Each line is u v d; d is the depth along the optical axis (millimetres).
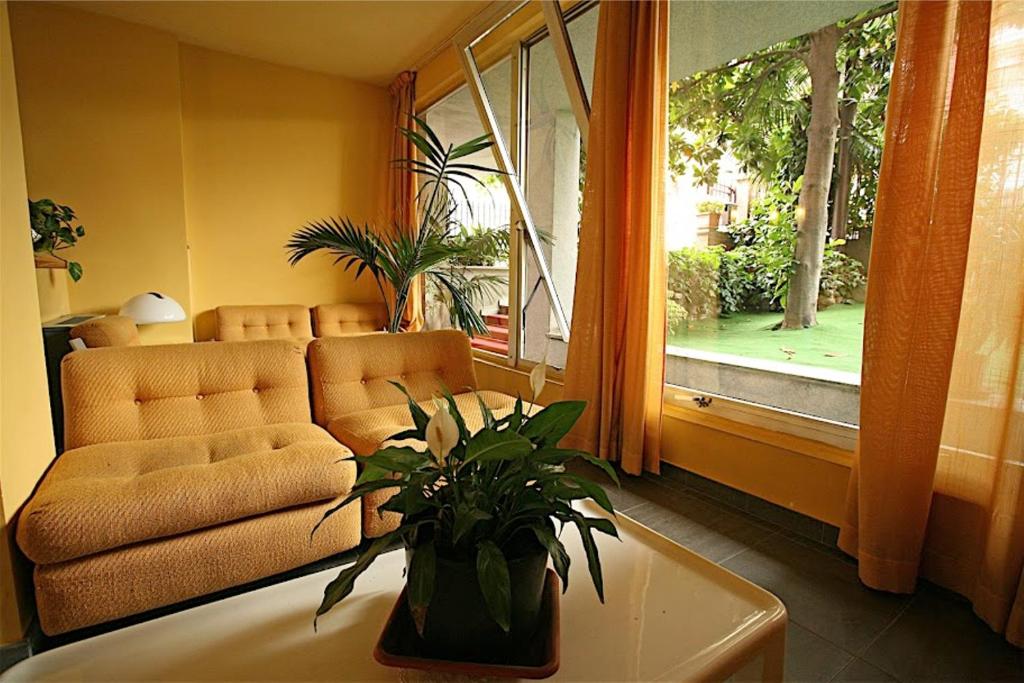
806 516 1893
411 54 3904
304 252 3211
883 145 1460
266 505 1466
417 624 752
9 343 1260
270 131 4164
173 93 3631
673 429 2363
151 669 801
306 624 908
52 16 3232
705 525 1975
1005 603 1321
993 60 1289
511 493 783
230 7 3229
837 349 1800
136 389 1786
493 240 3488
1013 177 1281
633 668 782
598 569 730
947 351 1381
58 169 3320
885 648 1314
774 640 888
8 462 1230
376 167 4668
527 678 745
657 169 2160
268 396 1991
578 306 2537
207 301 4062
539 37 2879
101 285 3486
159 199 3637
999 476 1322
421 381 2332
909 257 1405
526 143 3074
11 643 1220
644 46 2172
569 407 811
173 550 1359
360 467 1724
